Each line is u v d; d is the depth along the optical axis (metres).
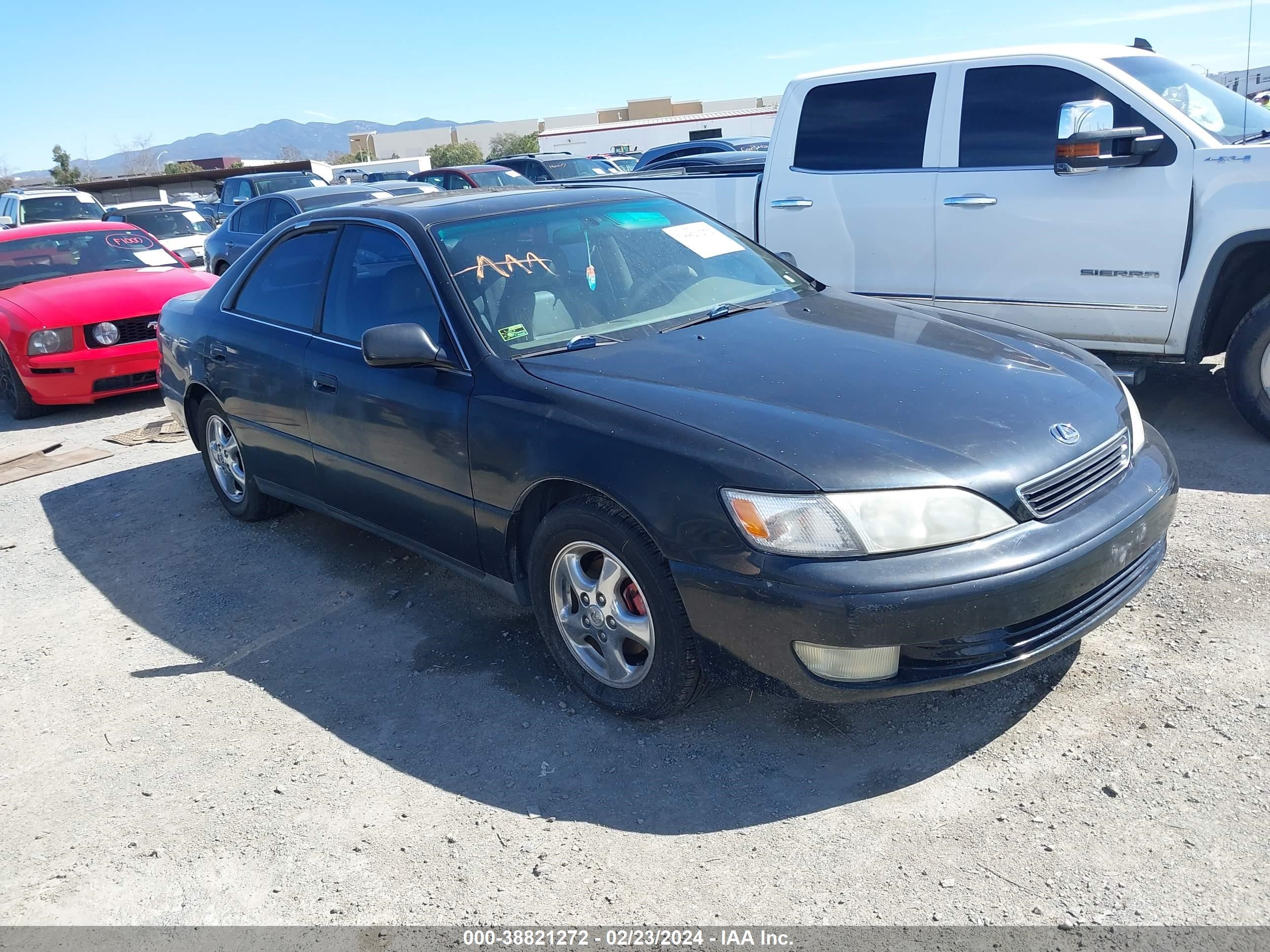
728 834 2.71
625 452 2.98
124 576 4.92
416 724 3.38
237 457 5.31
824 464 2.73
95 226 9.70
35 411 8.38
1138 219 5.22
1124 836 2.56
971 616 2.65
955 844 2.60
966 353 3.47
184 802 3.08
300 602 4.42
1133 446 3.30
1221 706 3.04
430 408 3.60
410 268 3.89
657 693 3.11
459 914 2.52
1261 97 6.04
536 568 3.38
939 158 5.86
